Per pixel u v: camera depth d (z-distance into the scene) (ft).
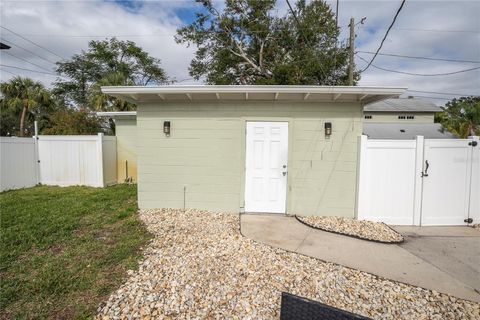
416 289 8.99
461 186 16.40
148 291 8.45
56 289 8.48
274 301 8.11
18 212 17.40
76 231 14.10
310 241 13.38
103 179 28.76
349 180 17.56
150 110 18.44
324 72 42.86
